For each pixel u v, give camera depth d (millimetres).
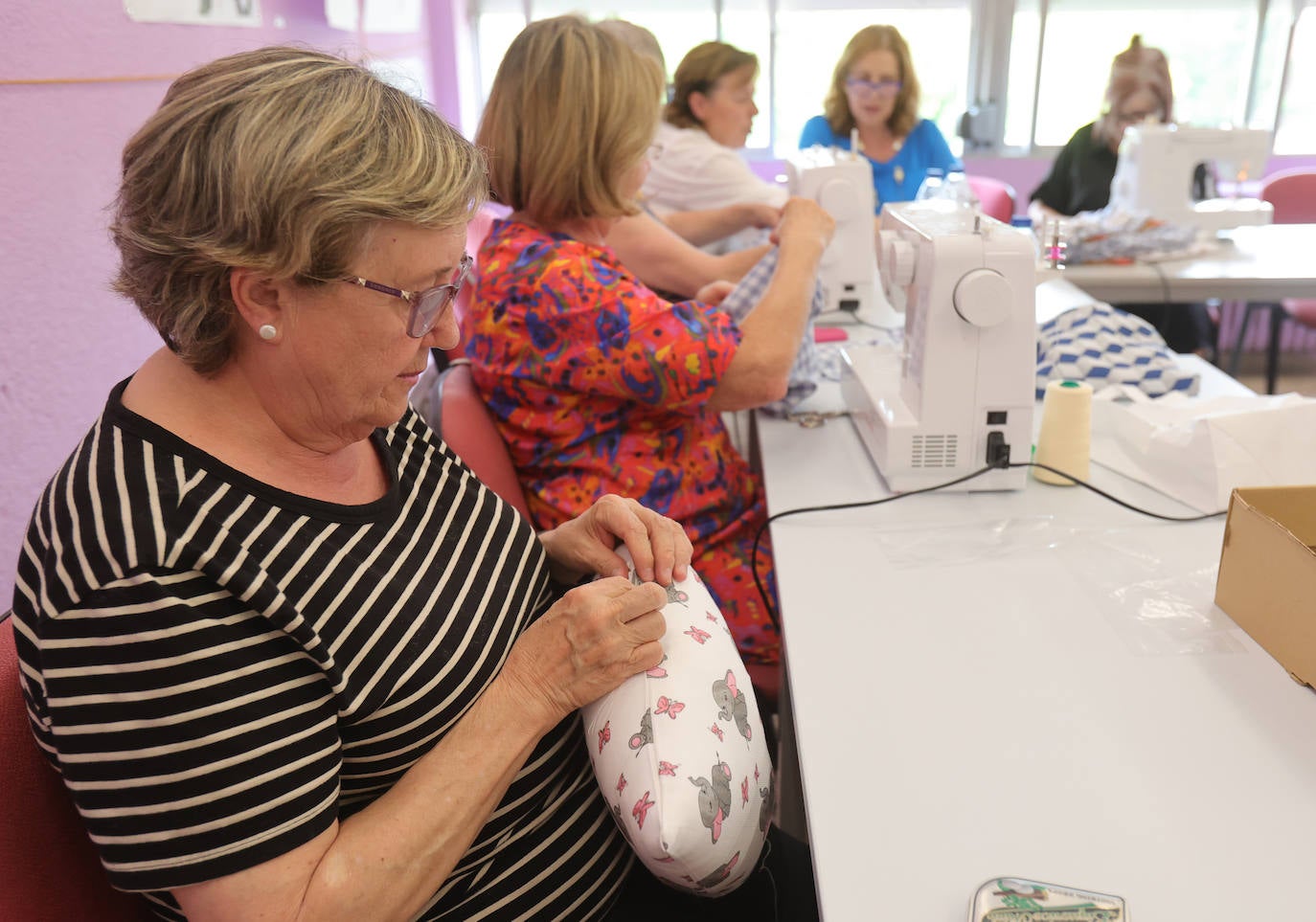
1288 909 694
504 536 981
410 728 806
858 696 939
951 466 1368
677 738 835
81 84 1439
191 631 669
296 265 694
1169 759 839
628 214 1476
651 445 1479
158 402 755
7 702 745
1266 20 4078
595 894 965
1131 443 1466
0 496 1266
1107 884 721
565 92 1360
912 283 1380
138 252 715
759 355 1426
